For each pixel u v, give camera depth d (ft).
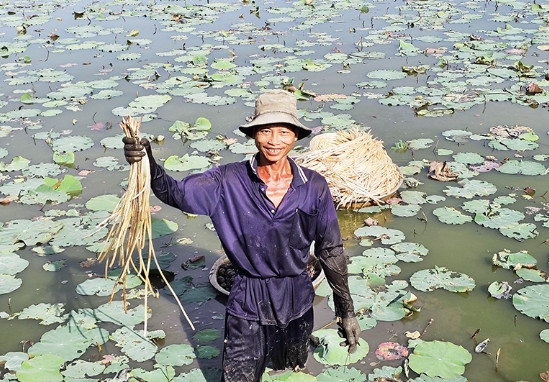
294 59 35.55
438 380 12.98
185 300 15.84
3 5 54.70
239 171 11.32
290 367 13.06
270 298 11.57
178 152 24.17
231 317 11.72
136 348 14.19
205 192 11.30
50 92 31.45
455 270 16.74
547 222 18.65
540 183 20.97
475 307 15.31
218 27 44.11
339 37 40.40
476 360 13.58
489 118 26.53
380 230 18.53
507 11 46.39
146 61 36.35
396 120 26.55
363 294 15.76
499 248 17.63
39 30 44.57
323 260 11.91
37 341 14.60
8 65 36.35
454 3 50.06
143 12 49.98
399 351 13.87
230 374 11.65
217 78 32.32
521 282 16.17
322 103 28.73
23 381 13.10
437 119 26.53
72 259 17.74
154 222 19.30
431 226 18.83
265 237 11.25
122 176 22.47
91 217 19.70
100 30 44.34
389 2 51.37
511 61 34.24
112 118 27.78
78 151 24.62
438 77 31.78
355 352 13.76
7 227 19.16
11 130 26.86
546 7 47.09
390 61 34.83
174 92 30.76
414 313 15.12
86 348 14.25
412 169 22.07
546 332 14.30
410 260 17.13
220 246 18.28
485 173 21.79
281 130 10.80
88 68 35.37
